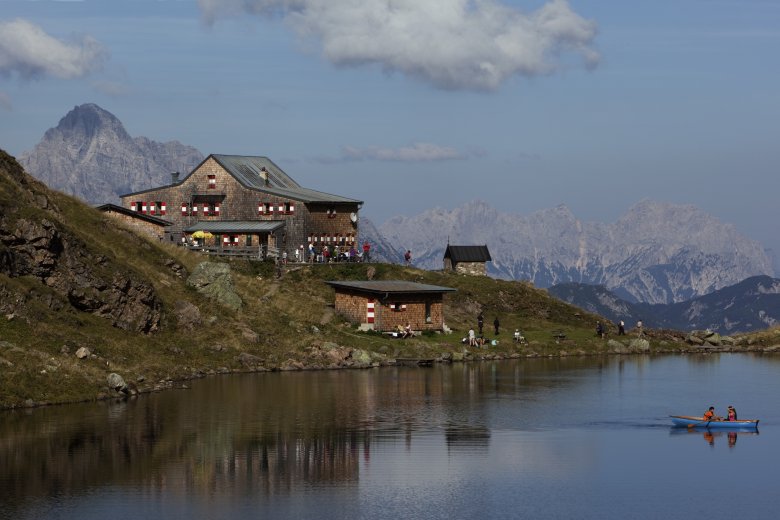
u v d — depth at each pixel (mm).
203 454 89438
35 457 86812
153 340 131125
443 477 84438
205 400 113062
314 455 90188
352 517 74375
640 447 95688
